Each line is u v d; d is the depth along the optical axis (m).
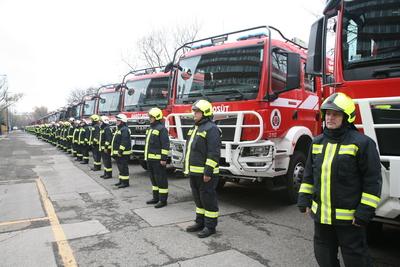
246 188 8.33
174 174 10.69
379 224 4.38
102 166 12.65
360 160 2.82
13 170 11.84
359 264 2.87
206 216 4.94
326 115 2.95
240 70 6.17
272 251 4.35
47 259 4.16
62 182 9.29
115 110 13.62
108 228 5.29
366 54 3.73
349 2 3.95
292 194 6.60
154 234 5.00
